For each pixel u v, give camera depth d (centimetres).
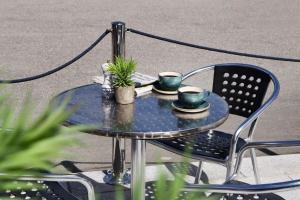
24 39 981
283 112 616
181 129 303
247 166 467
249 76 424
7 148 98
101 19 1154
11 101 109
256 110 386
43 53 896
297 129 570
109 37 997
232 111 434
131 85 342
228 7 1309
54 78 746
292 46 977
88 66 816
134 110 331
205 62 862
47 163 102
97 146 508
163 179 105
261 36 1042
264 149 505
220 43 986
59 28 1069
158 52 910
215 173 454
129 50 920
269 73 412
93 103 343
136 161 342
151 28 1089
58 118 103
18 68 812
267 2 1375
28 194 287
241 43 990
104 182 435
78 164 467
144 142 341
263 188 267
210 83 734
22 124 100
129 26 1103
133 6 1297
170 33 1052
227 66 432
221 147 375
